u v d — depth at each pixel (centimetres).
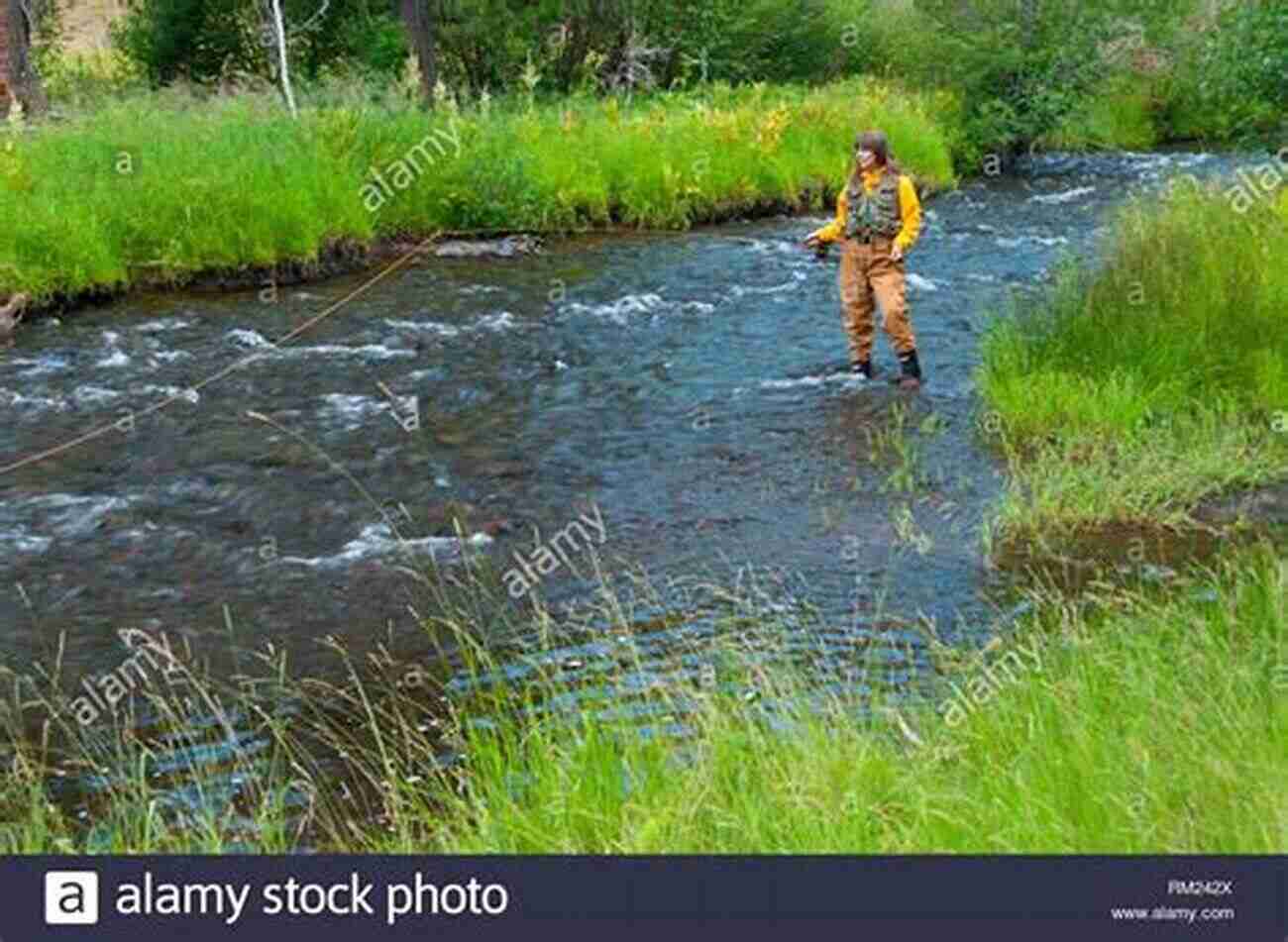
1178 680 605
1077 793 517
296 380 1370
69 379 1372
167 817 632
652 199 2180
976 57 2872
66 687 775
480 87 3153
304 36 3284
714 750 575
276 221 1795
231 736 680
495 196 2064
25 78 2631
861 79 3062
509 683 760
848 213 1313
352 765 680
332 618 860
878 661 748
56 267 1645
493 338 1520
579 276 1805
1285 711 545
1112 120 3334
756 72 3338
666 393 1314
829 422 1215
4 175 1761
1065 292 1301
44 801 643
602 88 3150
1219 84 1925
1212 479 1012
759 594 870
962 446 1139
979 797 525
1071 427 1123
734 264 1862
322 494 1073
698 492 1066
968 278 1733
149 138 1950
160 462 1145
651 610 852
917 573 898
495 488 1084
